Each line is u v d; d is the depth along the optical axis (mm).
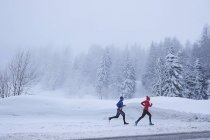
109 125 15852
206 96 52688
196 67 53656
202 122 18094
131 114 20156
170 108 21438
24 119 18344
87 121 18000
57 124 15977
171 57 47094
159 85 50875
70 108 21406
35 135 11617
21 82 32500
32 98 22125
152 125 16156
